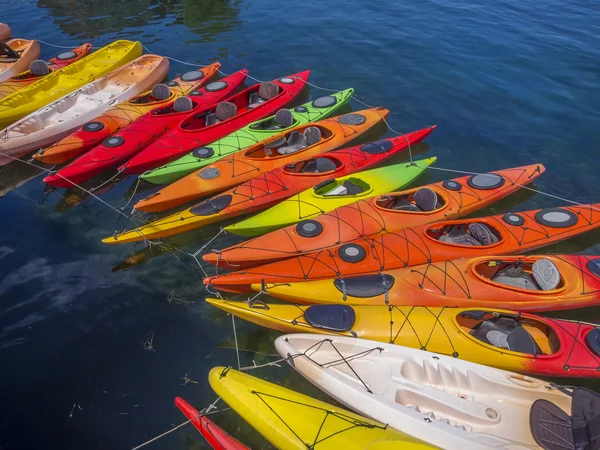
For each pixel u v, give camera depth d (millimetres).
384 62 12133
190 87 10523
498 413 4906
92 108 9945
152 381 5371
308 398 4715
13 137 8594
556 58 12195
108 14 14930
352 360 5184
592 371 5180
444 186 7715
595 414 4414
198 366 5531
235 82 10703
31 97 10062
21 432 4891
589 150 9117
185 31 13828
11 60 11703
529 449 4461
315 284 5906
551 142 9336
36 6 15500
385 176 8000
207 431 4543
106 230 7375
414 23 14211
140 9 15234
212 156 8281
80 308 6141
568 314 6273
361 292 5820
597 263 6246
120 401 5176
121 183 8398
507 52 12500
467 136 9531
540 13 14820
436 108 10375
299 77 10938
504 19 14406
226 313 6129
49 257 6855
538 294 5957
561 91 10883
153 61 11406
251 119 9453
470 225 6961
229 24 14227
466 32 13594
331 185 7758
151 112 9219
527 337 5379
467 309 5637
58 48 12867
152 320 6035
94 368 5484
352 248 6391
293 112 9508
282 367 5520
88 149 8789
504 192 7730
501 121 9953
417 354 5172
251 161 8102
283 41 13227
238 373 4938
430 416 4855
